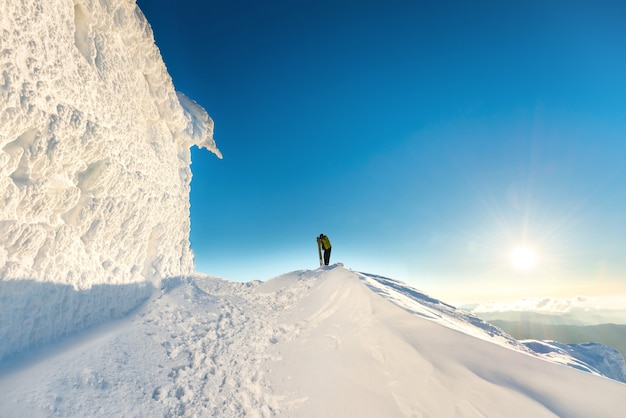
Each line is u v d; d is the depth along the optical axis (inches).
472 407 156.9
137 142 315.3
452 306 405.7
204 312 339.6
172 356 239.3
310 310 335.0
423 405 167.5
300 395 203.0
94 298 245.1
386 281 444.1
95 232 257.3
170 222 391.9
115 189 274.4
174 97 404.2
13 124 169.9
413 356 199.9
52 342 199.5
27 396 147.8
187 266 436.1
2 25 161.9
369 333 241.8
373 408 176.7
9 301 172.6
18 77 171.3
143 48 335.9
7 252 176.6
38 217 198.2
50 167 199.2
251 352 263.4
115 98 278.5
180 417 179.2
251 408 195.6
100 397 169.0
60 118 202.1
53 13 201.6
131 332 249.9
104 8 265.7
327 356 234.8
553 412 146.2
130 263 308.7
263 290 471.5
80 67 229.3
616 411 146.3
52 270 205.2
